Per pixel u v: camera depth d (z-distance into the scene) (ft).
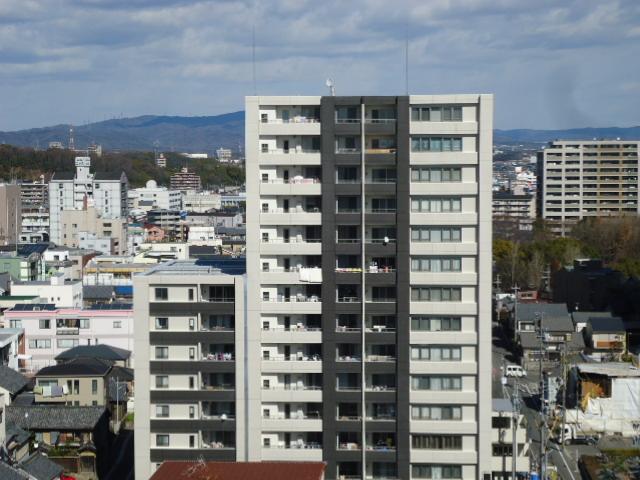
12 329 497.05
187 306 297.74
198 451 296.30
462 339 294.25
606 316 603.67
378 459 294.66
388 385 297.33
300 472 267.39
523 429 343.26
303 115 298.56
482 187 292.40
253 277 297.74
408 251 294.25
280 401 297.12
